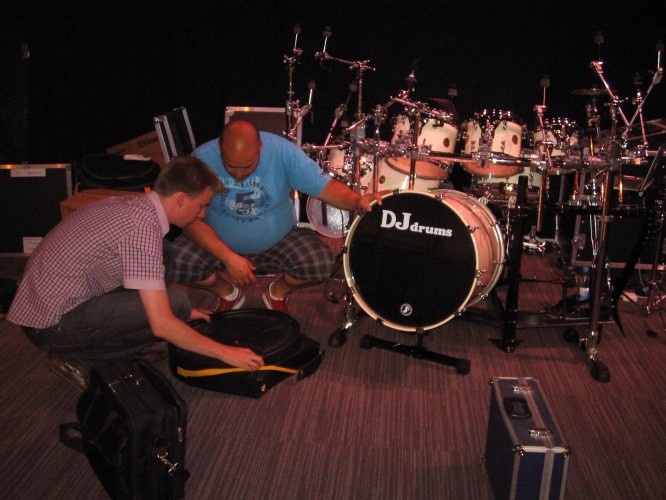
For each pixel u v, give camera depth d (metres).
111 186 3.91
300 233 3.00
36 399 2.38
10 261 3.96
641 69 4.49
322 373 2.62
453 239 2.50
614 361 2.81
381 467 2.04
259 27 4.78
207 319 2.58
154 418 1.68
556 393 2.52
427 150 2.77
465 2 4.54
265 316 2.65
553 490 1.72
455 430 2.26
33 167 3.95
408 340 2.98
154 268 1.96
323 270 2.90
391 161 3.55
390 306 2.68
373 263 2.67
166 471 1.75
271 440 2.16
